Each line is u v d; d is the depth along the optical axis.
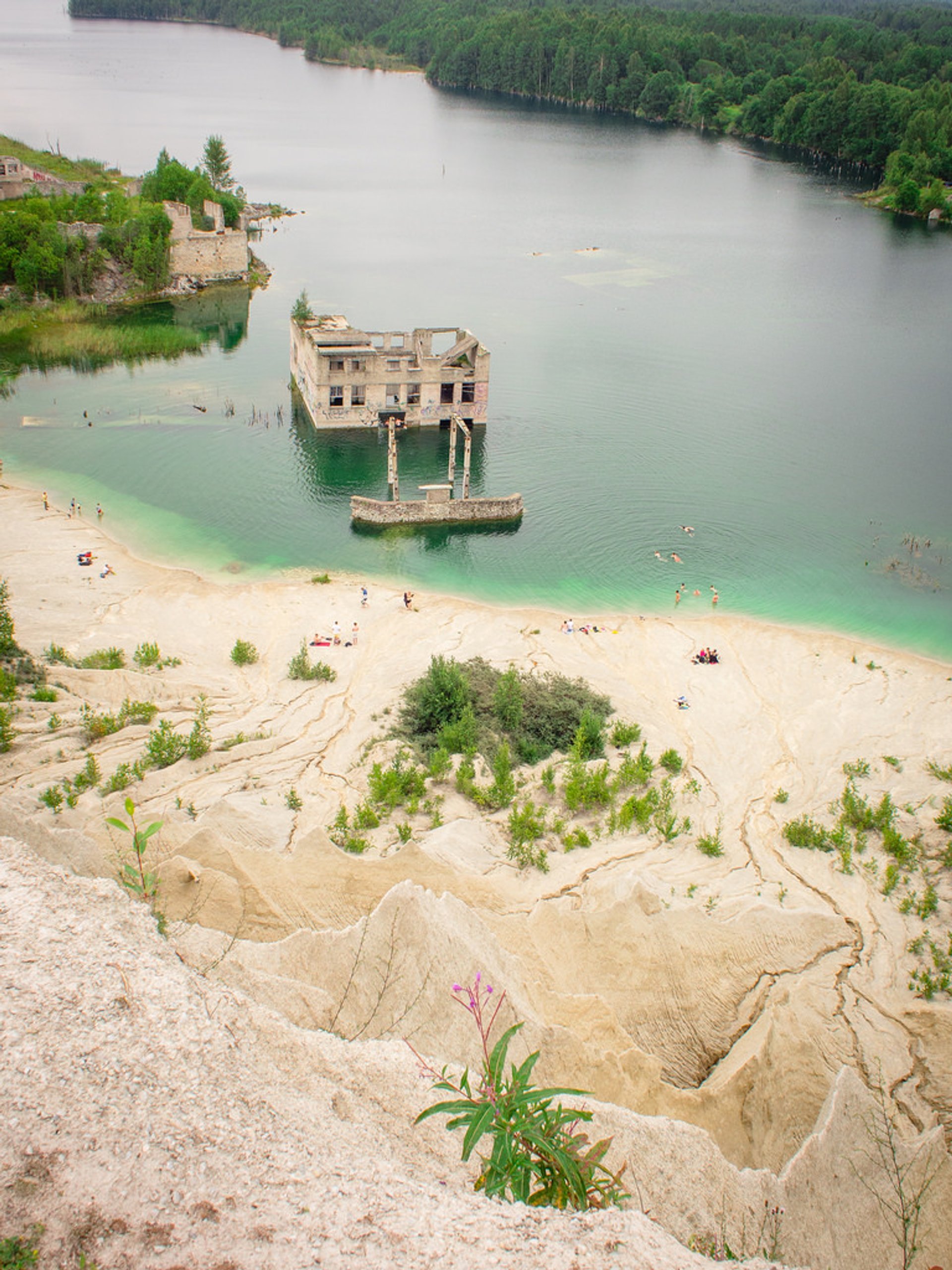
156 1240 11.03
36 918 15.27
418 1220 11.88
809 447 109.25
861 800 49.53
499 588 77.12
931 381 132.25
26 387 117.25
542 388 122.56
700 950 32.69
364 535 85.00
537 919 32.69
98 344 131.88
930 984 34.06
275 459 98.94
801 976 33.00
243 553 80.50
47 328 138.00
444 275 176.88
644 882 37.84
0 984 13.84
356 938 25.56
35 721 50.66
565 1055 24.05
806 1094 26.11
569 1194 12.79
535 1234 11.90
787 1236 19.39
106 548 79.25
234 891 30.92
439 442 105.19
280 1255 11.12
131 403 113.06
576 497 94.06
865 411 120.44
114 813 40.22
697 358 137.25
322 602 72.81
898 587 80.44
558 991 29.83
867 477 102.06
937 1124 26.69
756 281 180.25
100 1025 13.66
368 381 104.44
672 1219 19.02
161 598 71.38
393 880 34.12
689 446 107.94
